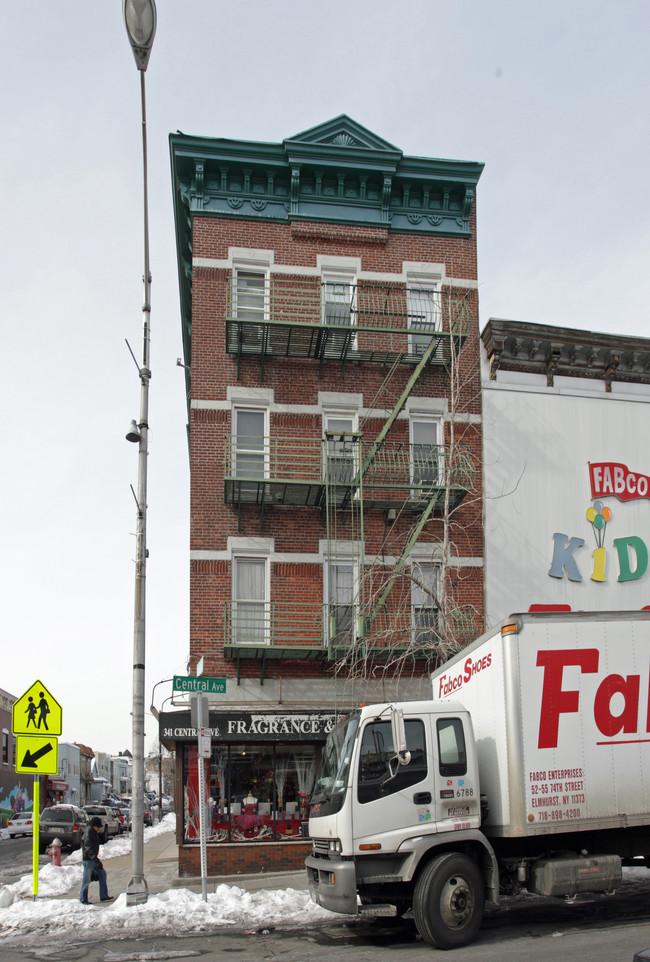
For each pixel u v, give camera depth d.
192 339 21.39
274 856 18.58
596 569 21.80
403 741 10.23
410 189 23.00
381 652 19.64
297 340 21.02
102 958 10.10
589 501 22.17
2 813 57.56
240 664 19.72
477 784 10.62
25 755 15.07
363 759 10.32
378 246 22.62
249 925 12.09
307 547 20.66
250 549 20.39
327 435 20.59
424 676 20.20
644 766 10.79
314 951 10.02
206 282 21.69
